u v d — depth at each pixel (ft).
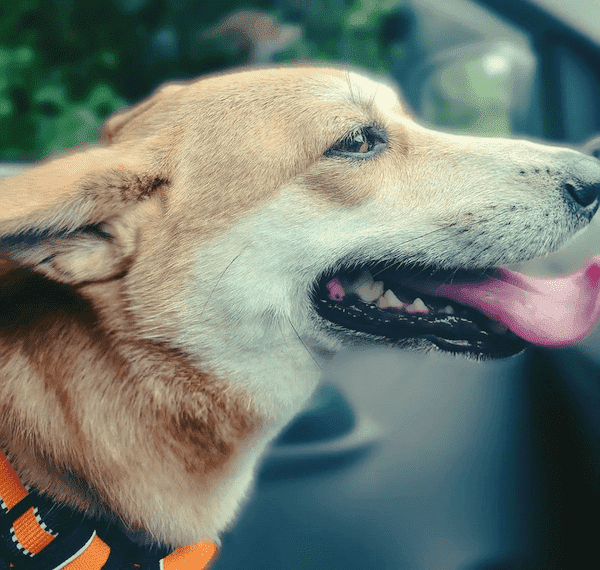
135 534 1.06
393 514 1.25
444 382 1.40
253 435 1.16
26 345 1.07
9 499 0.99
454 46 2.03
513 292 1.16
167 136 1.16
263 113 1.15
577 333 1.11
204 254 1.11
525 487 1.21
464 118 2.02
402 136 1.20
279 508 1.25
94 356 1.08
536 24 1.63
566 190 1.18
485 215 1.16
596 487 1.11
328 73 1.20
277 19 2.19
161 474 1.08
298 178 1.13
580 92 1.53
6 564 0.98
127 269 1.10
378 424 1.34
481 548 1.20
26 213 1.01
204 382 1.12
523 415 1.29
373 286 1.20
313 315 1.17
